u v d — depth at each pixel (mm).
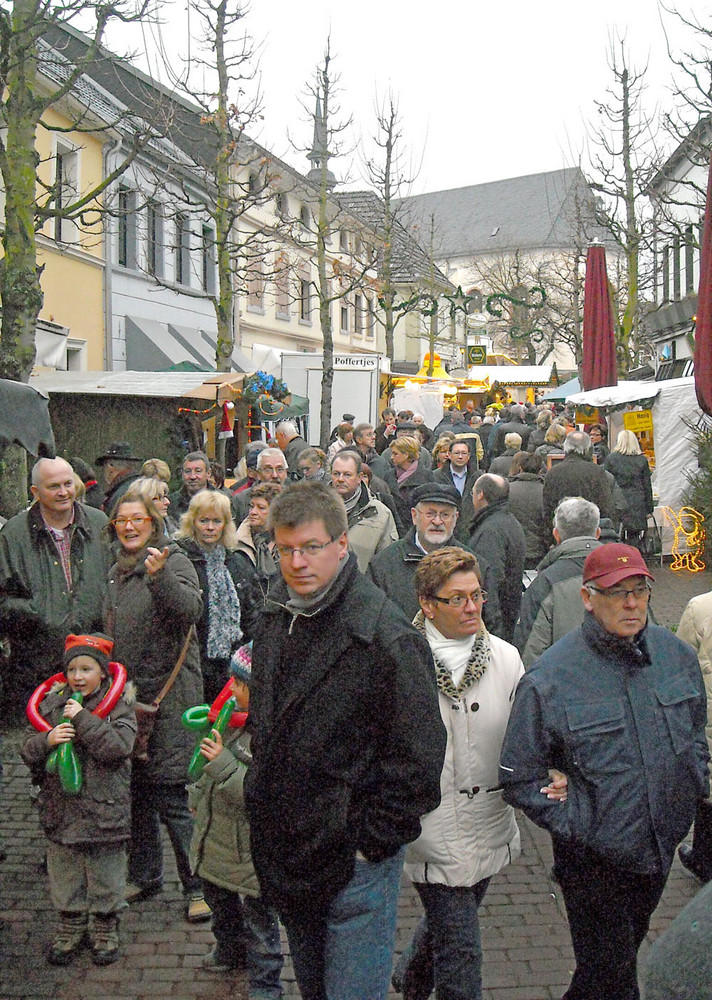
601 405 14094
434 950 3459
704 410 8445
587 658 3258
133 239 22969
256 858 2975
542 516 8828
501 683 3498
